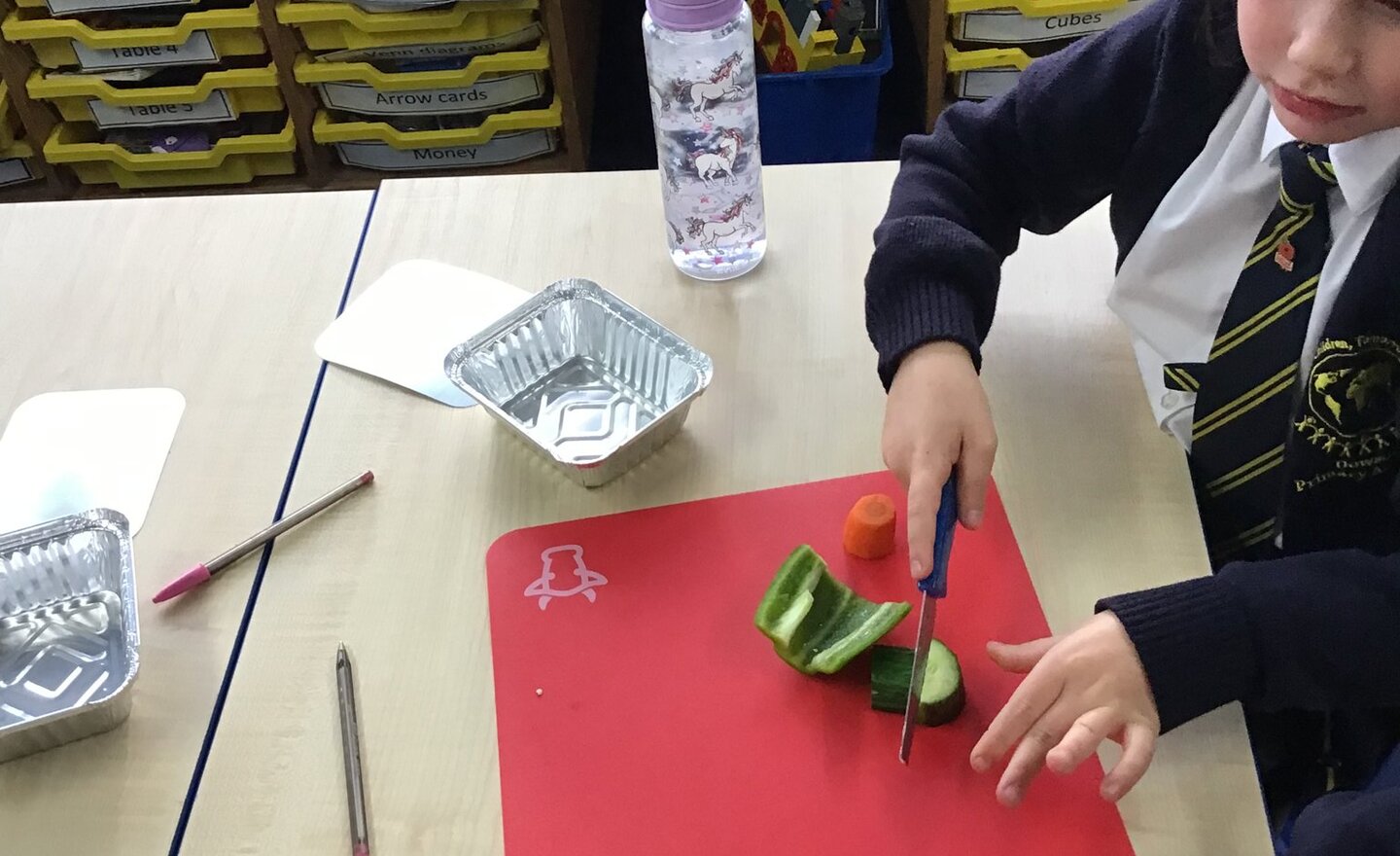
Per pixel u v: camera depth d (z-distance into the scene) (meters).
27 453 0.72
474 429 0.72
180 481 0.70
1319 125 0.57
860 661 0.59
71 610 0.64
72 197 1.62
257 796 0.56
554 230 0.85
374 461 0.70
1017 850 0.53
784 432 0.70
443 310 0.79
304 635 0.62
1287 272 0.66
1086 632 0.56
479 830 0.54
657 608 0.62
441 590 0.64
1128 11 1.45
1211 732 0.56
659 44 0.71
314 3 1.42
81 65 1.49
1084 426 0.70
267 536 0.66
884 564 0.63
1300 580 0.57
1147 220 0.76
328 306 0.80
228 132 1.57
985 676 0.59
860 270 0.80
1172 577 0.62
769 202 0.86
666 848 0.53
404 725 0.58
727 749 0.56
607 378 0.74
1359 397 0.63
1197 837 0.53
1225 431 0.68
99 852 0.55
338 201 0.89
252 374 0.76
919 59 1.62
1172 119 0.71
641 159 1.74
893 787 0.55
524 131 1.56
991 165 0.79
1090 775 0.55
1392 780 0.64
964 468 0.65
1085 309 0.77
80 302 0.82
